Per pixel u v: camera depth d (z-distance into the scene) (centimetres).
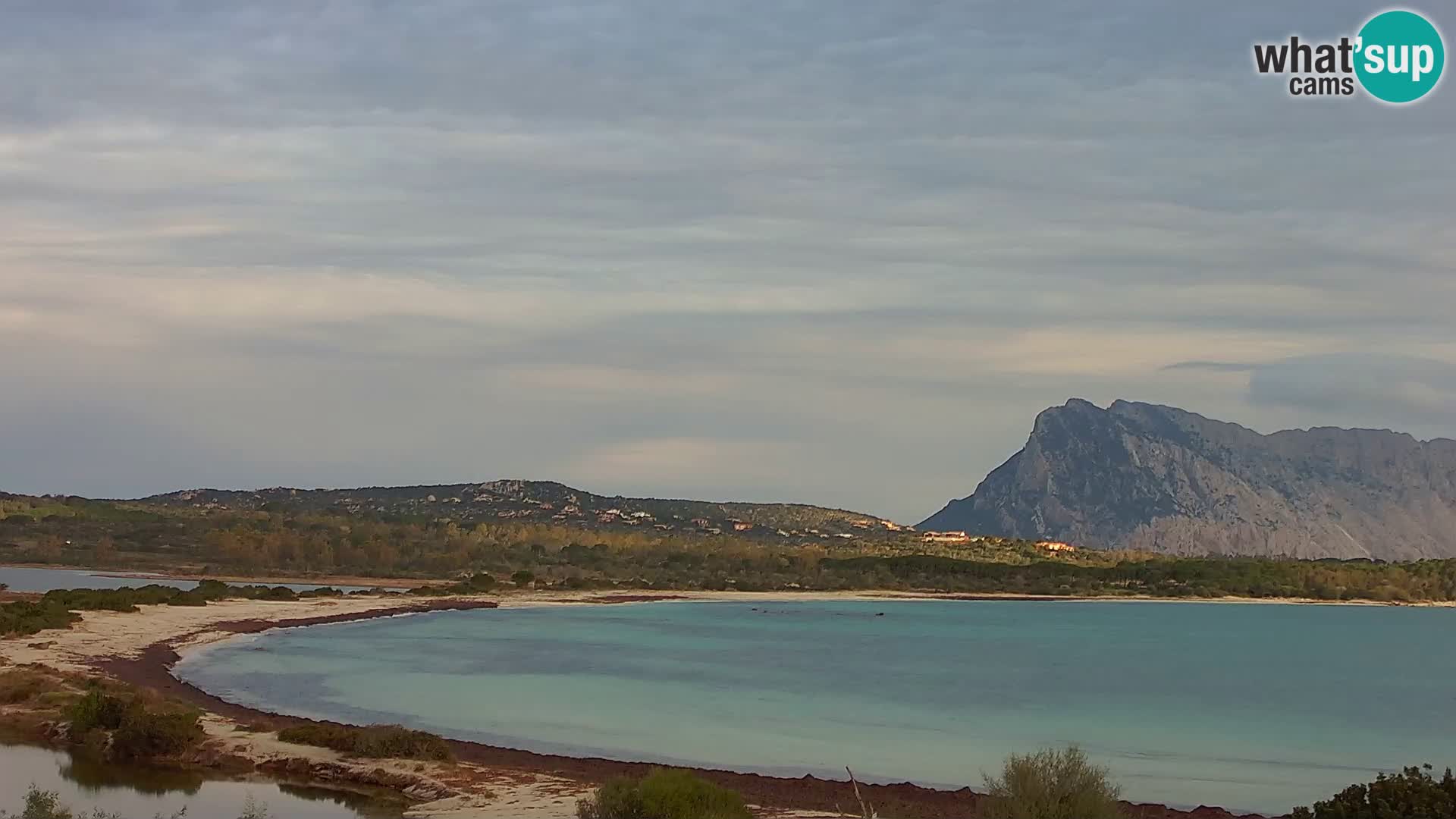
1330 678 9844
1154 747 5491
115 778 3591
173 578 17000
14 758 3819
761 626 14162
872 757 4775
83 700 4166
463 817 3077
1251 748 5569
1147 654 11881
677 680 7756
